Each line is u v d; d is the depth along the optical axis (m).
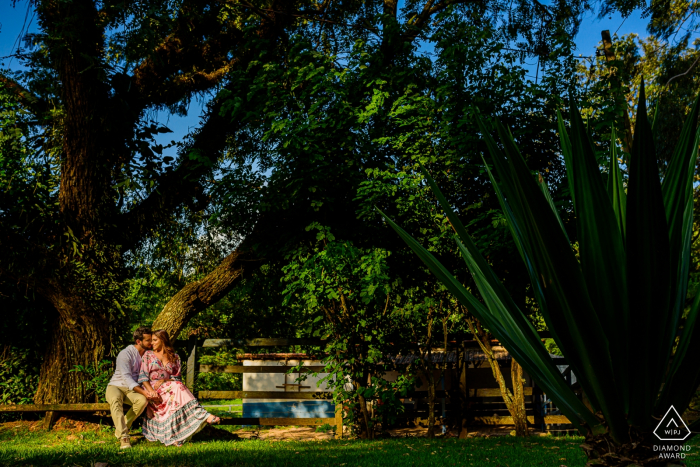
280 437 9.23
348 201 8.68
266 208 8.01
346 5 11.16
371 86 8.73
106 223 9.59
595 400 1.53
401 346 8.98
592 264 1.47
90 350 9.13
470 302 1.74
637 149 1.31
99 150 9.30
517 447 6.73
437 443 7.44
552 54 8.24
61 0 7.91
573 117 1.47
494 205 8.23
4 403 9.16
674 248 1.48
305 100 8.46
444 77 8.29
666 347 1.48
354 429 8.91
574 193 1.49
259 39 9.04
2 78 9.72
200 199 11.05
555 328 1.52
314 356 10.77
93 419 8.92
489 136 1.60
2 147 8.70
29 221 8.62
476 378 11.66
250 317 13.41
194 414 7.16
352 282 8.33
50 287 8.80
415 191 7.96
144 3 8.48
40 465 5.05
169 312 9.51
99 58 8.70
